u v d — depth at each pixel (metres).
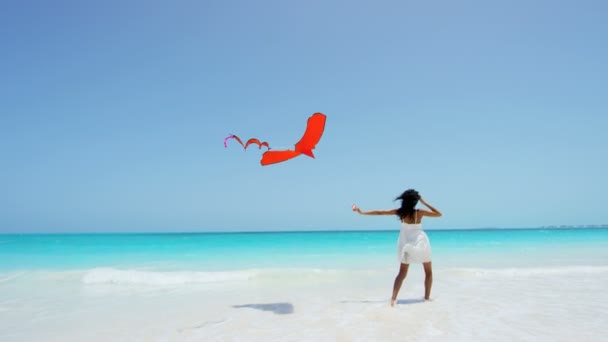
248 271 9.40
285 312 5.72
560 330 4.65
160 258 14.80
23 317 5.64
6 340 4.61
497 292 7.07
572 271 9.81
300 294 7.14
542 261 12.91
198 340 4.46
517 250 17.81
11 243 22.55
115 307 6.22
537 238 31.86
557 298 6.52
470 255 15.18
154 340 4.50
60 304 6.48
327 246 21.47
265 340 4.41
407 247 5.87
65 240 26.02
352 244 23.36
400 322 5.05
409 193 5.91
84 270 10.43
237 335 4.62
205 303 6.45
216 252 17.48
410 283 8.12
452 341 4.27
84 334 4.80
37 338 4.67
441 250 17.94
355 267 11.76
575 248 18.95
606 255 15.05
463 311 5.61
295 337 4.49
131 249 18.94
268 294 7.17
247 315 5.58
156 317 5.54
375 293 7.18
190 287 7.98
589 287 7.58
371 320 5.17
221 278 8.86
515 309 5.72
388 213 5.94
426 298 6.39
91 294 7.32
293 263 12.95
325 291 7.43
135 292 7.49
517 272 9.50
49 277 9.07
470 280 8.49
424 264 6.14
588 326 4.82
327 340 4.36
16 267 11.81
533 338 4.35
